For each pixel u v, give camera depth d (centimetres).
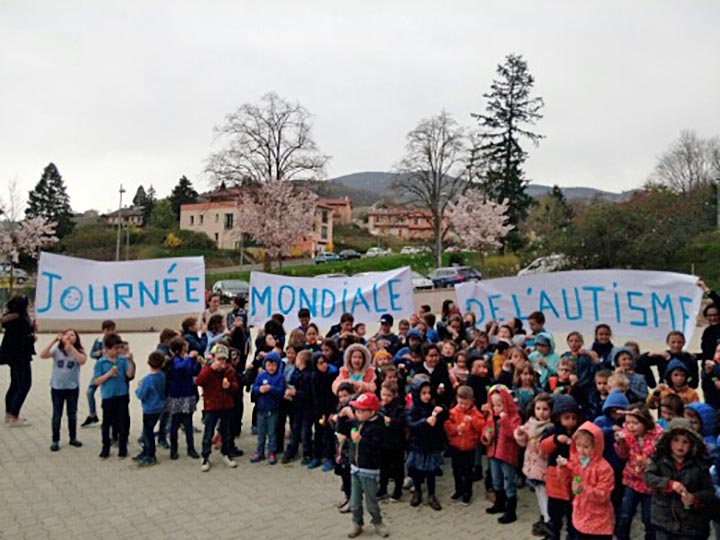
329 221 8219
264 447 821
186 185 9262
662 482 445
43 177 7944
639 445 534
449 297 3164
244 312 1018
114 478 742
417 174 5228
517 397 672
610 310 966
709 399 689
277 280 1120
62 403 863
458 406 671
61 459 816
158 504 658
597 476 496
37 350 1956
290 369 825
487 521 620
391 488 735
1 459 814
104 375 818
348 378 750
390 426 648
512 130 5325
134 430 989
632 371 655
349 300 1110
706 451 448
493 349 852
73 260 1009
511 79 5341
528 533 588
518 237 5116
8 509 641
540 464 579
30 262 5797
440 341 977
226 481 736
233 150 4769
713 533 584
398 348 922
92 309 1002
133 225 8000
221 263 6375
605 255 3134
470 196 5247
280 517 624
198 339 918
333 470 775
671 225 3272
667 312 917
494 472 638
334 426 675
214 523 607
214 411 783
